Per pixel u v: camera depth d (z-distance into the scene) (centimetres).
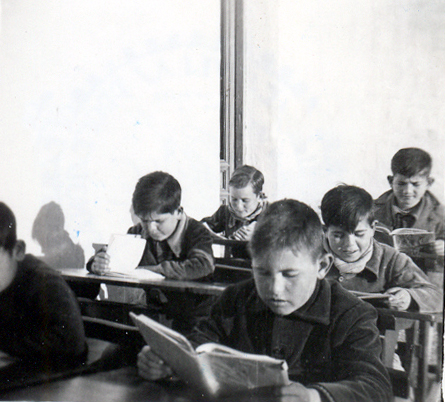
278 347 220
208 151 247
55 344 229
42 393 215
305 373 217
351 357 213
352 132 234
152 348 208
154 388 200
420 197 224
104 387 205
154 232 240
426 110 228
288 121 240
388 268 224
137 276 235
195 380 200
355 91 234
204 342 224
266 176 239
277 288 223
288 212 229
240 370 200
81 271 243
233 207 236
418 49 229
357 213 226
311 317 220
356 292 223
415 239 223
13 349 228
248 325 223
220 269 233
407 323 214
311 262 225
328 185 234
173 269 235
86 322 232
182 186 245
